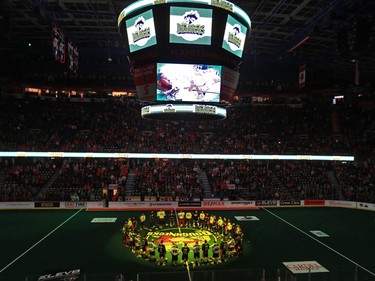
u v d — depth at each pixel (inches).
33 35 1535.4
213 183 1675.7
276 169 1797.5
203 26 788.0
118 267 781.3
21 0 1105.4
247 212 1467.8
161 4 766.5
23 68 1932.8
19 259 830.5
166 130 1955.0
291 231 1138.0
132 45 839.1
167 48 793.6
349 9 1049.5
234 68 885.8
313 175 1763.0
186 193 1581.0
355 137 1948.8
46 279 693.3
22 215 1355.8
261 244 978.7
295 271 765.3
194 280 612.4
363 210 1542.8
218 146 1852.9
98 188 1571.1
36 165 1679.4
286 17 1268.5
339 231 1144.2
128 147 1760.6
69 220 1266.0
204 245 826.2
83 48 1718.8
